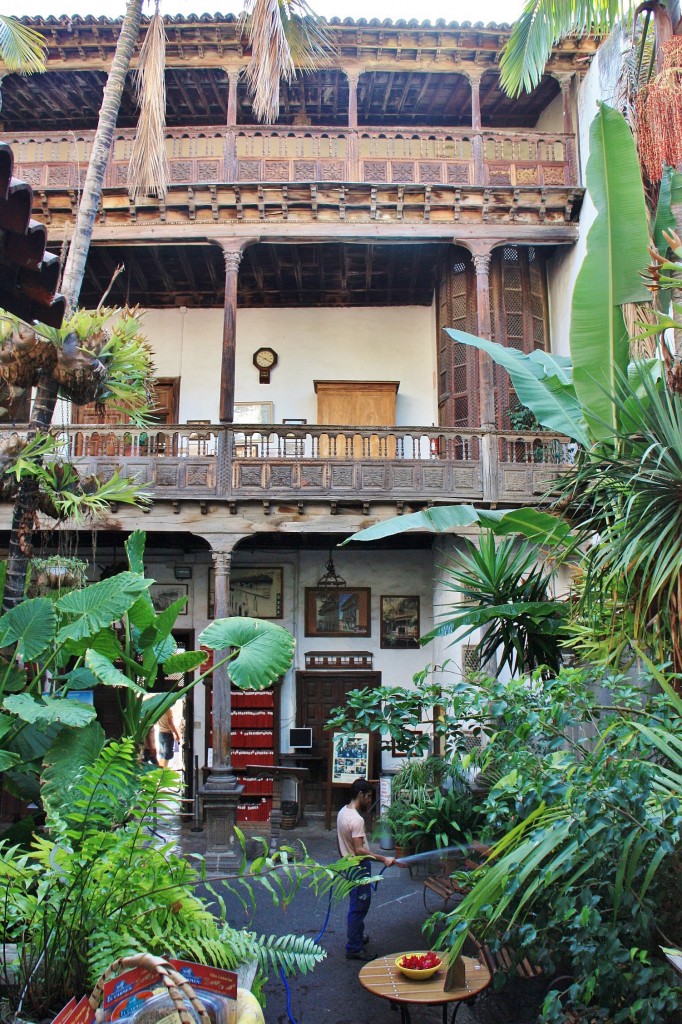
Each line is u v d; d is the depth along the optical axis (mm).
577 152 15133
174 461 13773
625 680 5727
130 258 16219
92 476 8070
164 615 7324
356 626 16719
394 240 14750
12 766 6090
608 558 5406
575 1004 4438
